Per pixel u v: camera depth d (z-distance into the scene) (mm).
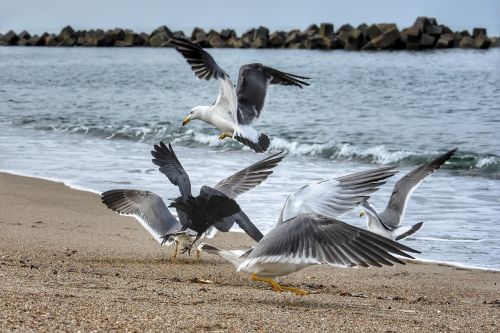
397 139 27438
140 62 76812
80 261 11359
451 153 11688
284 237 6895
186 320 7297
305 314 8008
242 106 11562
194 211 8297
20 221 14359
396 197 11688
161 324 7090
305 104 39000
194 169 21172
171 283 9922
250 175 8789
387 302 9398
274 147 25688
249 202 16531
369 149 24500
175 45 10484
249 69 11812
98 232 13602
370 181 7023
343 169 21953
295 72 57719
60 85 53594
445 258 12578
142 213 9734
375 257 6500
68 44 114000
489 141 26531
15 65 73438
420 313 8641
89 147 26297
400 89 44906
